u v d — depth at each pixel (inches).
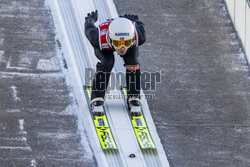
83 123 973.8
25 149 914.7
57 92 1026.1
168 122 995.3
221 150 946.7
